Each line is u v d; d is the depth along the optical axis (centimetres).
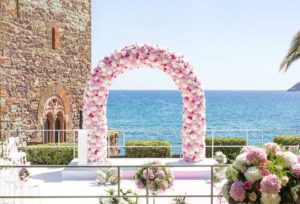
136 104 13262
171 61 1418
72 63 2384
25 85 2014
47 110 2180
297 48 1872
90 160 1399
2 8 1867
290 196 647
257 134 5697
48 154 1695
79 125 2466
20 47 1983
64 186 1276
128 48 1421
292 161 664
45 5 2155
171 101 14900
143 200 1062
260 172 652
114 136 2266
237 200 661
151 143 1767
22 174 1080
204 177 1377
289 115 9662
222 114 9744
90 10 2544
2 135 1850
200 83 1430
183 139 1441
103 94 1420
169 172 965
